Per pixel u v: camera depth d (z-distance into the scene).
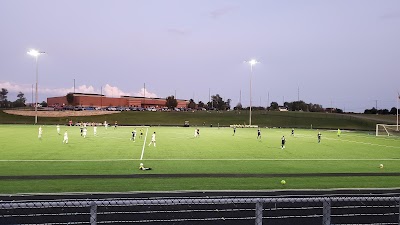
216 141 48.91
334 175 22.80
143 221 11.09
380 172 24.27
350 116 120.12
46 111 109.88
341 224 10.80
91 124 92.25
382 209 13.18
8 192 16.59
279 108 167.00
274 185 19.25
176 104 162.00
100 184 18.80
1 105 158.38
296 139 55.75
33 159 28.59
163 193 16.77
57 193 16.33
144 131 70.56
